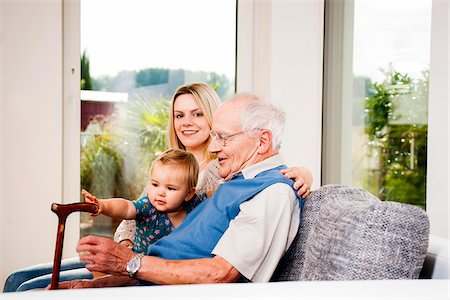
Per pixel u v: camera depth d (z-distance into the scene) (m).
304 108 2.86
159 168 1.71
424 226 1.08
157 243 1.48
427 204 1.94
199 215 1.48
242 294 0.55
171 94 3.03
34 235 2.82
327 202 1.37
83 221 2.91
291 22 2.85
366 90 2.56
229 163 1.55
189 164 1.72
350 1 2.68
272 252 1.34
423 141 2.16
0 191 2.78
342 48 2.74
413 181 2.23
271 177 1.43
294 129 2.86
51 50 2.80
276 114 1.54
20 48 2.78
